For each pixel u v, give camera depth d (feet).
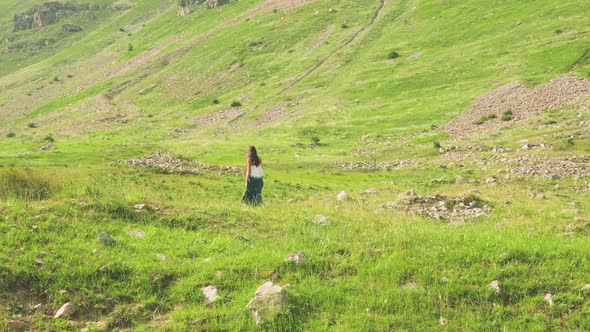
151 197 49.88
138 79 485.56
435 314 25.84
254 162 57.26
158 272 30.07
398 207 59.88
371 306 26.32
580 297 26.43
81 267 29.27
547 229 42.55
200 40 558.15
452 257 31.35
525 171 115.44
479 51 312.91
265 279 29.58
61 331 24.22
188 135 276.41
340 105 282.36
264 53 452.35
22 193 53.88
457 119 216.95
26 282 27.63
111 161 163.43
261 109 313.32
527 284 27.81
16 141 299.17
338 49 415.03
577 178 100.53
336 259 31.99
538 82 230.27
